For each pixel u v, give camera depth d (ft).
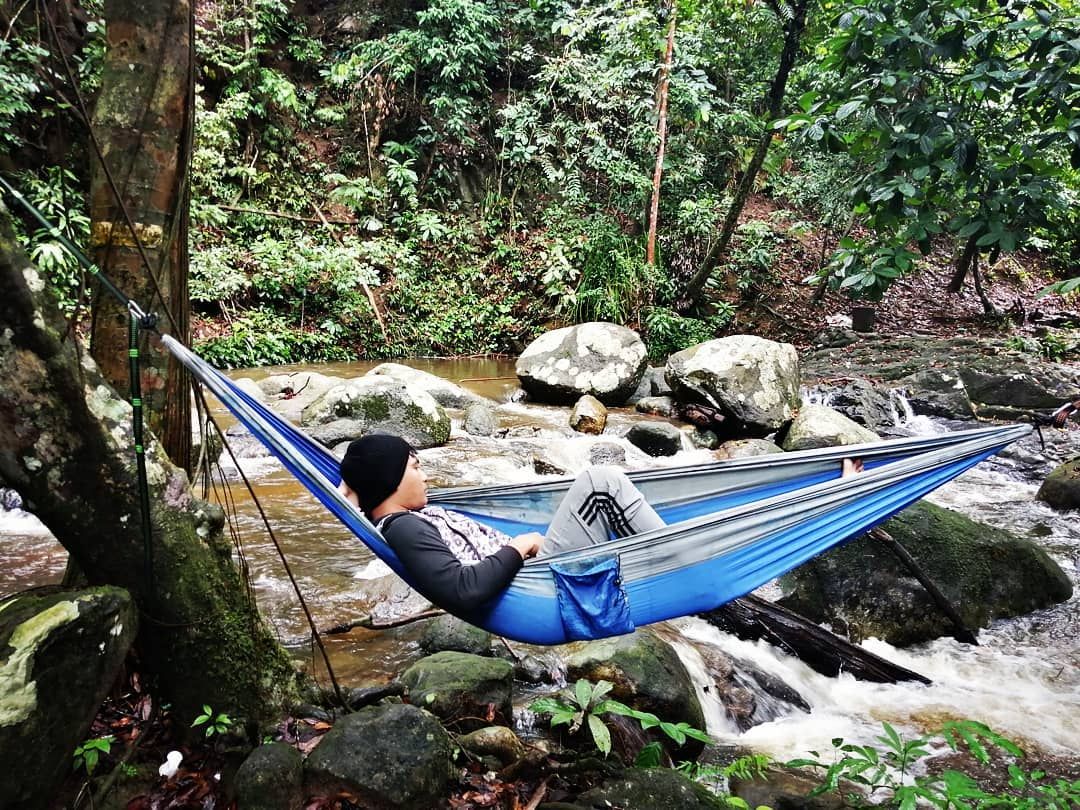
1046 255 52.01
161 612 6.81
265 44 41.78
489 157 45.09
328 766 6.57
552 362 29.27
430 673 8.82
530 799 7.18
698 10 40.24
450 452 22.15
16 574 12.41
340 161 42.19
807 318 42.57
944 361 31.12
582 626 7.03
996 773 9.29
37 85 25.88
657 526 8.00
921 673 12.01
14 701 5.56
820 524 7.17
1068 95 10.20
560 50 45.65
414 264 40.42
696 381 25.45
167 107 7.40
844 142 12.00
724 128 43.27
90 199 7.46
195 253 34.17
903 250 11.64
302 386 26.20
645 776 7.32
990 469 23.54
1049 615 13.88
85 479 6.32
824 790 7.65
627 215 44.32
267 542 14.33
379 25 44.39
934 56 11.33
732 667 11.21
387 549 6.99
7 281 5.78
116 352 7.52
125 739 6.99
